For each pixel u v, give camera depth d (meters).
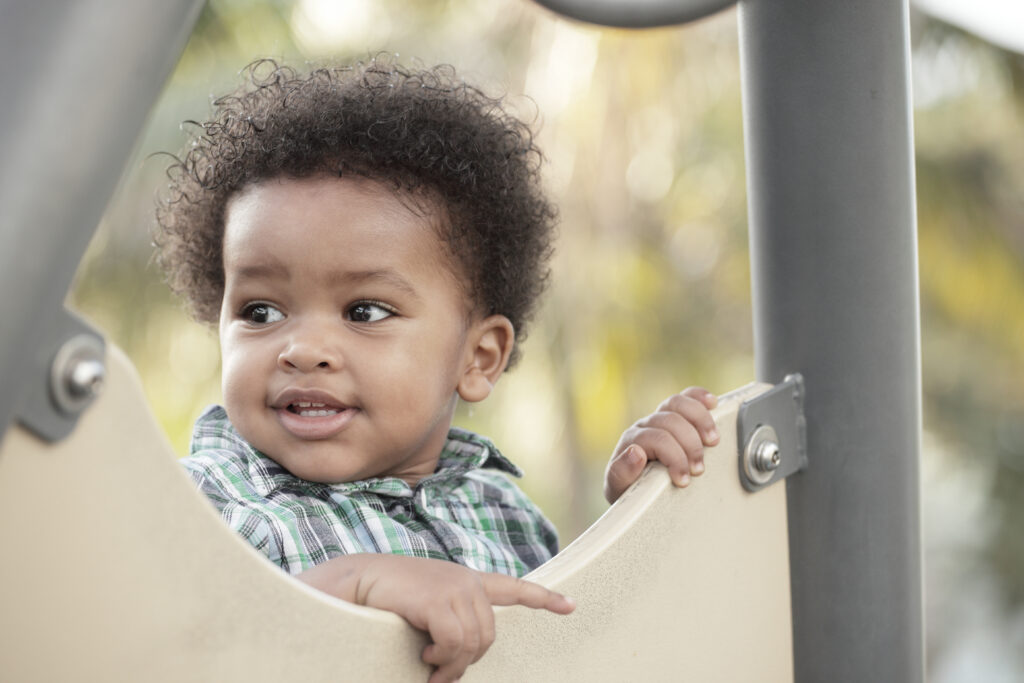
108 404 0.41
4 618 0.40
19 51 0.36
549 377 3.85
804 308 0.76
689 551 0.68
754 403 0.73
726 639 0.71
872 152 0.75
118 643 0.42
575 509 3.85
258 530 0.75
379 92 0.97
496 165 0.99
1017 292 4.28
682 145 3.91
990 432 4.50
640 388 4.00
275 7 3.84
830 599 0.76
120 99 0.38
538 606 0.56
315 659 0.49
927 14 3.97
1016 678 4.82
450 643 0.53
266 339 0.82
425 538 0.86
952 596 4.92
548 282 1.22
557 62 3.67
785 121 0.76
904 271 0.76
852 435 0.75
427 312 0.87
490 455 0.99
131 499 0.42
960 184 4.25
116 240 3.73
